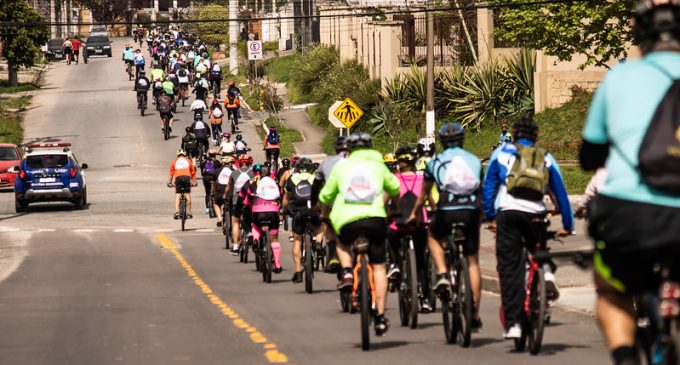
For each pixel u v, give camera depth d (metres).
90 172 121.62
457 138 28.02
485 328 31.98
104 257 61.78
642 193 12.10
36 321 35.81
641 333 13.15
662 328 12.32
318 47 173.75
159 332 32.31
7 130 150.38
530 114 112.38
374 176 27.95
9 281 50.88
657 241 12.00
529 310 26.25
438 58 132.75
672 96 12.16
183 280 49.72
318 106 149.50
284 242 70.06
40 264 58.78
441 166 27.75
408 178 33.12
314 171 45.97
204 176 86.19
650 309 12.37
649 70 12.44
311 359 26.20
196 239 71.69
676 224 11.97
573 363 24.77
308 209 44.09
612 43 85.50
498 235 25.98
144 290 45.81
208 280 49.50
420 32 137.38
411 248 31.97
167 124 144.75
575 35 85.88
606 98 12.60
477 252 27.94
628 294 12.70
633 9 83.00
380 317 27.89
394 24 126.62
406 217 32.75
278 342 29.45
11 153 112.88
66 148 95.94
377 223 27.66
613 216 12.25
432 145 40.03
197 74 190.88
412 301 31.53
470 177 27.47
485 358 25.75
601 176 26.52
